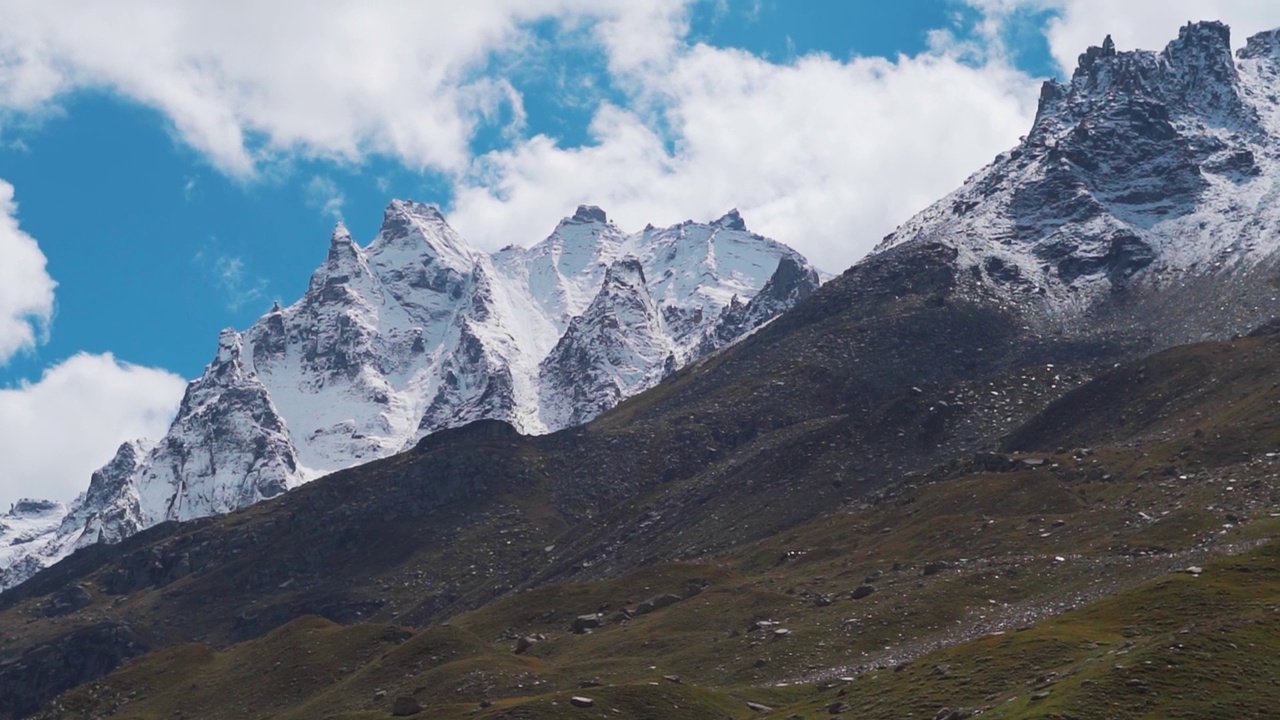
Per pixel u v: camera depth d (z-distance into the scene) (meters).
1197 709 112.25
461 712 170.75
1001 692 131.00
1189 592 148.12
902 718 132.25
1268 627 124.69
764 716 151.75
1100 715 112.94
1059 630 144.50
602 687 168.00
